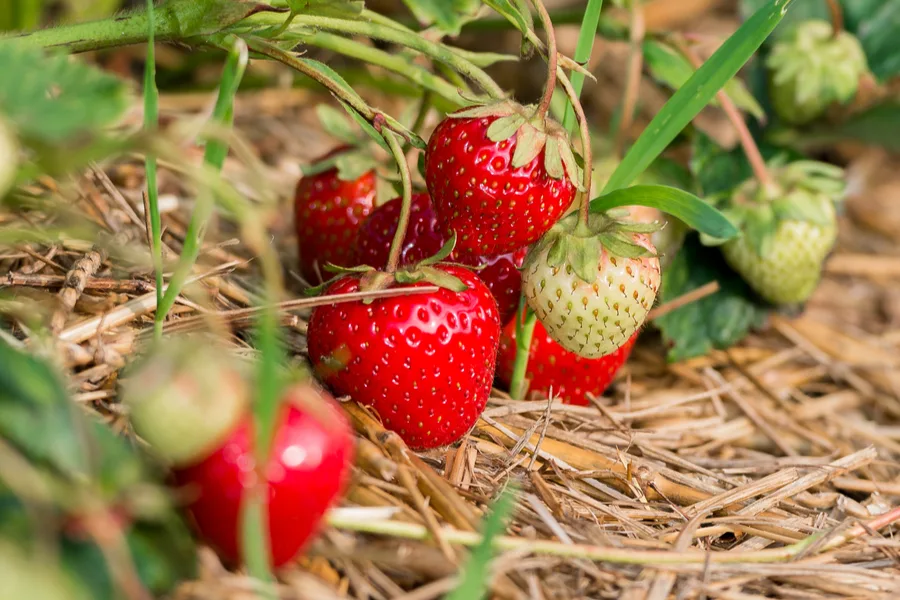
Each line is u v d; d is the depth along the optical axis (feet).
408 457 1.49
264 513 1.36
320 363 1.51
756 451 1.75
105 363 1.48
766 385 1.83
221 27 1.51
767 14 1.58
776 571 1.48
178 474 1.36
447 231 1.55
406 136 1.55
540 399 1.68
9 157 1.30
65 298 1.52
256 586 1.36
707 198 1.83
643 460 1.63
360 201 1.71
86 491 1.31
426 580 1.43
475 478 1.54
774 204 1.80
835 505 1.62
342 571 1.42
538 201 1.51
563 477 1.56
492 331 1.53
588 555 1.44
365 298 1.50
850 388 1.88
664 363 1.85
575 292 1.53
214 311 1.55
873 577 1.50
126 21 1.52
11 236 1.49
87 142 1.32
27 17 1.86
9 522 1.30
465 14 1.70
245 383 1.37
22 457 1.32
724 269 1.86
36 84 1.33
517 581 1.43
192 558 1.34
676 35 1.89
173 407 1.32
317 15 1.53
